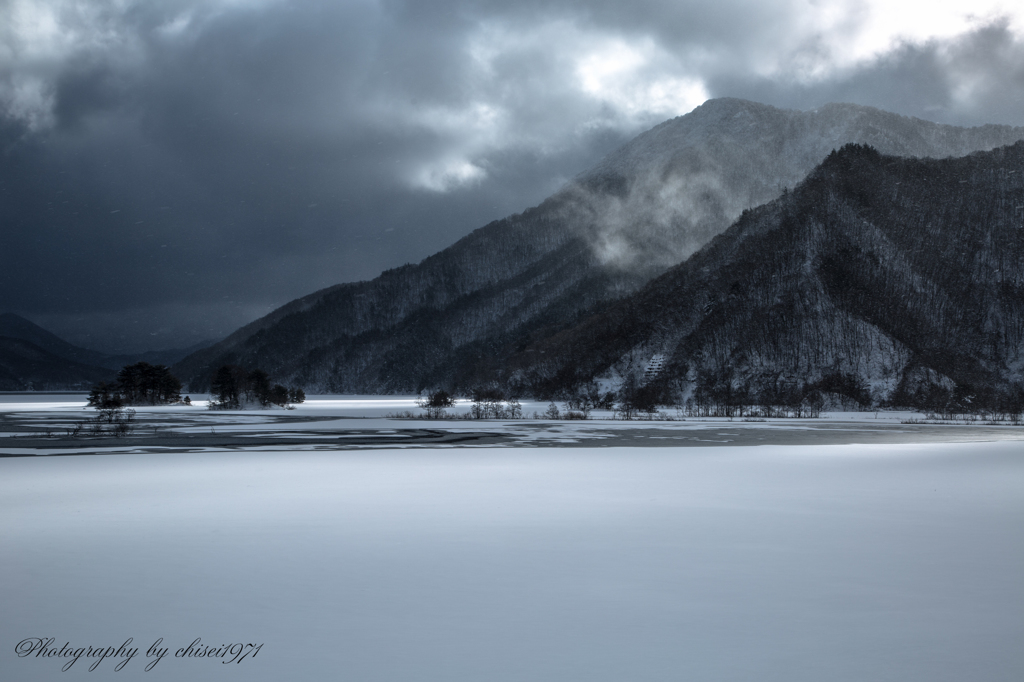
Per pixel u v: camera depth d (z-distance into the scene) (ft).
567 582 27.53
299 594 26.08
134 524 39.11
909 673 18.69
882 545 33.71
